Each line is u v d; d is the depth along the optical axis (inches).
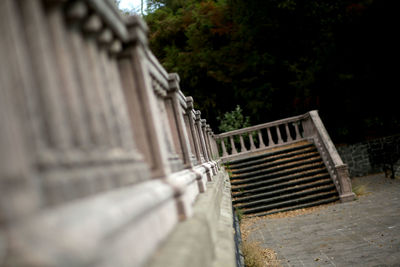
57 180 46.2
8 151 38.0
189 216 94.2
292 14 896.9
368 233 323.0
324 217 433.1
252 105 940.6
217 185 228.2
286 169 625.3
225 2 1021.2
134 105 95.0
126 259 47.4
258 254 283.0
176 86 164.7
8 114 39.5
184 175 134.6
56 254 33.5
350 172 792.3
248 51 976.9
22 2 50.6
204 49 1030.4
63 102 57.1
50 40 56.9
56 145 50.6
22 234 35.7
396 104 837.8
